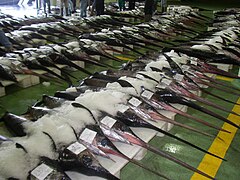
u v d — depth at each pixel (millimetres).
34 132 2541
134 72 4180
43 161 2182
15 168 2100
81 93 3471
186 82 3977
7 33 7082
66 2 12281
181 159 3205
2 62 4711
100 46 6219
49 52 5355
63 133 2453
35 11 14617
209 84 4293
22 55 5059
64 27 8570
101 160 2531
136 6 15203
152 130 2992
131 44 7074
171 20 10312
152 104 3260
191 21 11273
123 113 2932
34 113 3080
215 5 20625
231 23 9688
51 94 4789
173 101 3438
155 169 3037
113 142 2719
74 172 2303
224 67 5398
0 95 4527
